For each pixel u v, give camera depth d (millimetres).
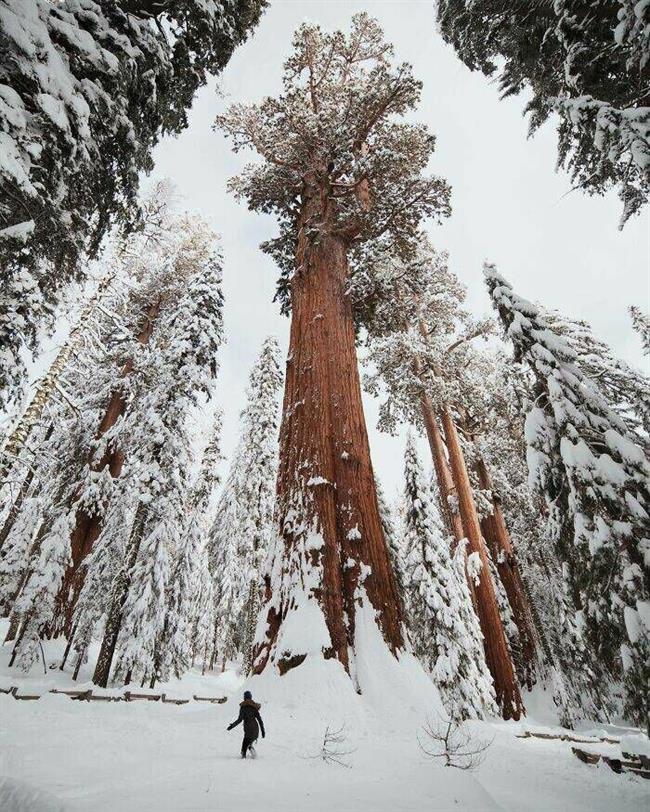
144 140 6633
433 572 16469
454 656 14664
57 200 5172
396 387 22562
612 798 5465
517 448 22672
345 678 7246
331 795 3961
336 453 10117
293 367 11781
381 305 15492
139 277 23641
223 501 32719
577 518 5668
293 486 9711
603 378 9312
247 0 8180
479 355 24297
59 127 4305
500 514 22844
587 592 5512
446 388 21000
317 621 7852
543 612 22500
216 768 4789
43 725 6855
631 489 5551
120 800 3613
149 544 16156
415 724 6730
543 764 7082
